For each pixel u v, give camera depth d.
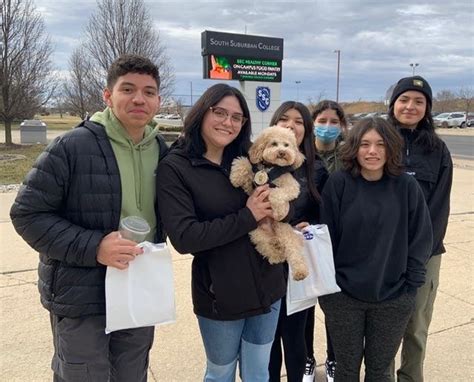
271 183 2.30
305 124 2.84
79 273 2.03
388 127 2.56
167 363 3.37
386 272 2.55
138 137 2.21
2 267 5.14
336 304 2.62
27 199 1.96
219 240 2.13
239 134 2.44
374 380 2.66
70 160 2.01
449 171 2.88
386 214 2.52
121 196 2.12
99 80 21.73
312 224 2.88
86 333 2.08
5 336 3.63
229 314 2.24
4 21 18.98
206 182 2.23
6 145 20.33
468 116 50.44
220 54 14.12
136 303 2.05
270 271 2.37
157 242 2.34
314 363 3.27
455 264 5.50
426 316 2.93
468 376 3.26
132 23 20.53
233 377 2.48
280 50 14.79
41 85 21.66
